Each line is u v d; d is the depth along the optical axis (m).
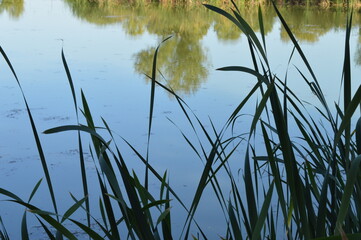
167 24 14.22
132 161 4.62
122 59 9.34
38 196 3.91
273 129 1.14
